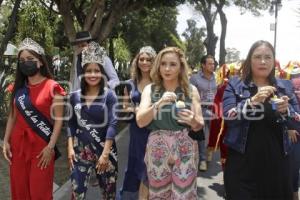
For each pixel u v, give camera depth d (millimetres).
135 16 31844
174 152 4207
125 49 37781
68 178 7512
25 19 17656
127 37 35000
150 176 4301
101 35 14094
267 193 4109
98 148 4828
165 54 4246
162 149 4215
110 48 27438
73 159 4852
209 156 8836
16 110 4742
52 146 4672
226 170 4238
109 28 14195
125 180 5379
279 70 5820
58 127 4719
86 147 4828
